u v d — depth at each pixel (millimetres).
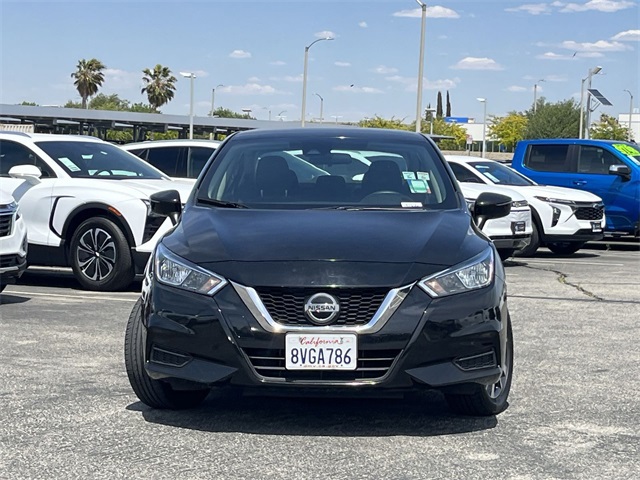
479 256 5117
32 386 6035
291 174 6125
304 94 41688
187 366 4871
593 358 7160
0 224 8852
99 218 10250
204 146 13578
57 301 9625
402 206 5848
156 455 4668
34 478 4324
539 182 19484
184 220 5609
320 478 4340
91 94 83125
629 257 16844
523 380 6402
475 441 4957
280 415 5426
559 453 4770
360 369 4738
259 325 4754
